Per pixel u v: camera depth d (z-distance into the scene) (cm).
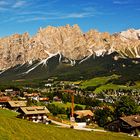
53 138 9362
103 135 11619
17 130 8725
